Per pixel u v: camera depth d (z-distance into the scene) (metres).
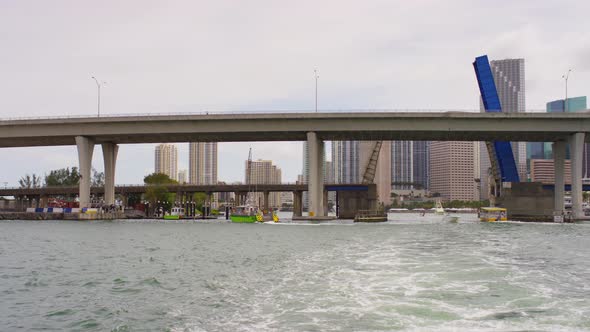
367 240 55.44
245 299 21.67
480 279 25.20
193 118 113.06
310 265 32.44
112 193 135.00
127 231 82.25
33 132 120.00
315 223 113.50
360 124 110.44
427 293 21.53
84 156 120.62
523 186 128.62
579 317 17.23
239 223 118.12
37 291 25.05
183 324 17.72
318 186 120.19
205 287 25.31
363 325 16.50
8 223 113.56
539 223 110.94
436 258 34.88
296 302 20.44
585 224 103.69
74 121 117.44
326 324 16.81
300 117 110.38
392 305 19.23
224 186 174.75
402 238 58.22
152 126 115.81
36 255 42.84
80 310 20.52
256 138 122.94
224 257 39.69
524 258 35.53
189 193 197.00
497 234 67.31
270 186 173.88
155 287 25.72
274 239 60.47
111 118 115.56
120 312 20.00
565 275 27.20
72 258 40.28
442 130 109.62
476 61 117.69
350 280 25.36
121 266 34.72
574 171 111.69
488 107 118.19
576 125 109.69
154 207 174.38
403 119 109.69
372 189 148.12
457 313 17.88
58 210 140.00
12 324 18.39
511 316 17.39
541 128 109.69
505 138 120.69
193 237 66.12
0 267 34.66
